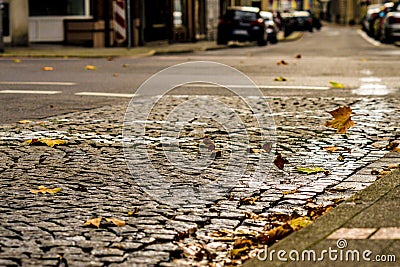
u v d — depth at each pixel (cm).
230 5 5300
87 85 1590
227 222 605
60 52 2753
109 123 1080
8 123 1080
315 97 1389
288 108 1239
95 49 3042
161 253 529
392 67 2112
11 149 892
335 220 548
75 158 842
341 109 1027
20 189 704
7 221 600
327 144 929
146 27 3628
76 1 3178
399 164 805
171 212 632
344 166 806
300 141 946
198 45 3734
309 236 511
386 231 520
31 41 3136
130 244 548
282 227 552
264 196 684
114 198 675
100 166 802
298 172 779
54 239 557
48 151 880
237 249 527
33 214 621
